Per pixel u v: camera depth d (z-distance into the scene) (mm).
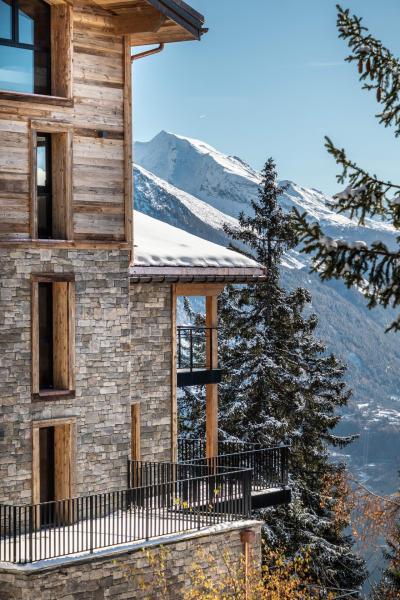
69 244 23453
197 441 31797
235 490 24234
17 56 23156
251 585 23297
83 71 23875
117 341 24484
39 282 23359
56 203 23766
